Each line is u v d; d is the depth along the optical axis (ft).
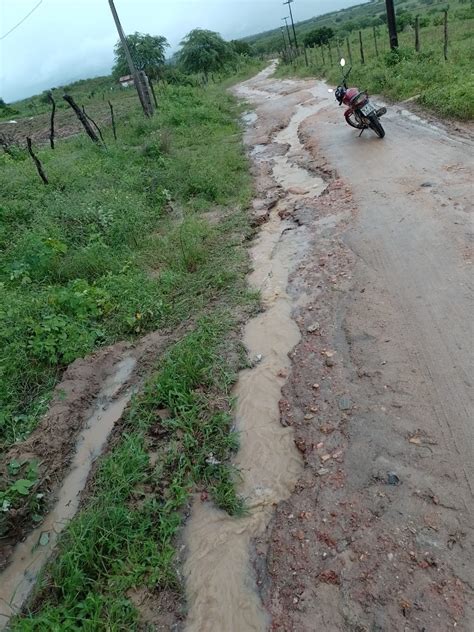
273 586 10.03
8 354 17.99
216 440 13.66
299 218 26.35
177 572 10.73
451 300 16.16
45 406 16.22
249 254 24.07
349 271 19.70
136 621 9.93
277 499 11.84
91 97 125.90
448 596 8.87
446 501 10.41
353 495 11.14
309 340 16.62
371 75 53.36
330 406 13.69
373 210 24.21
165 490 12.62
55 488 13.60
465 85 36.40
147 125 54.29
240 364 16.42
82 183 34.01
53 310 20.02
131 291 21.50
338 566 9.88
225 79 142.31
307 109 56.13
